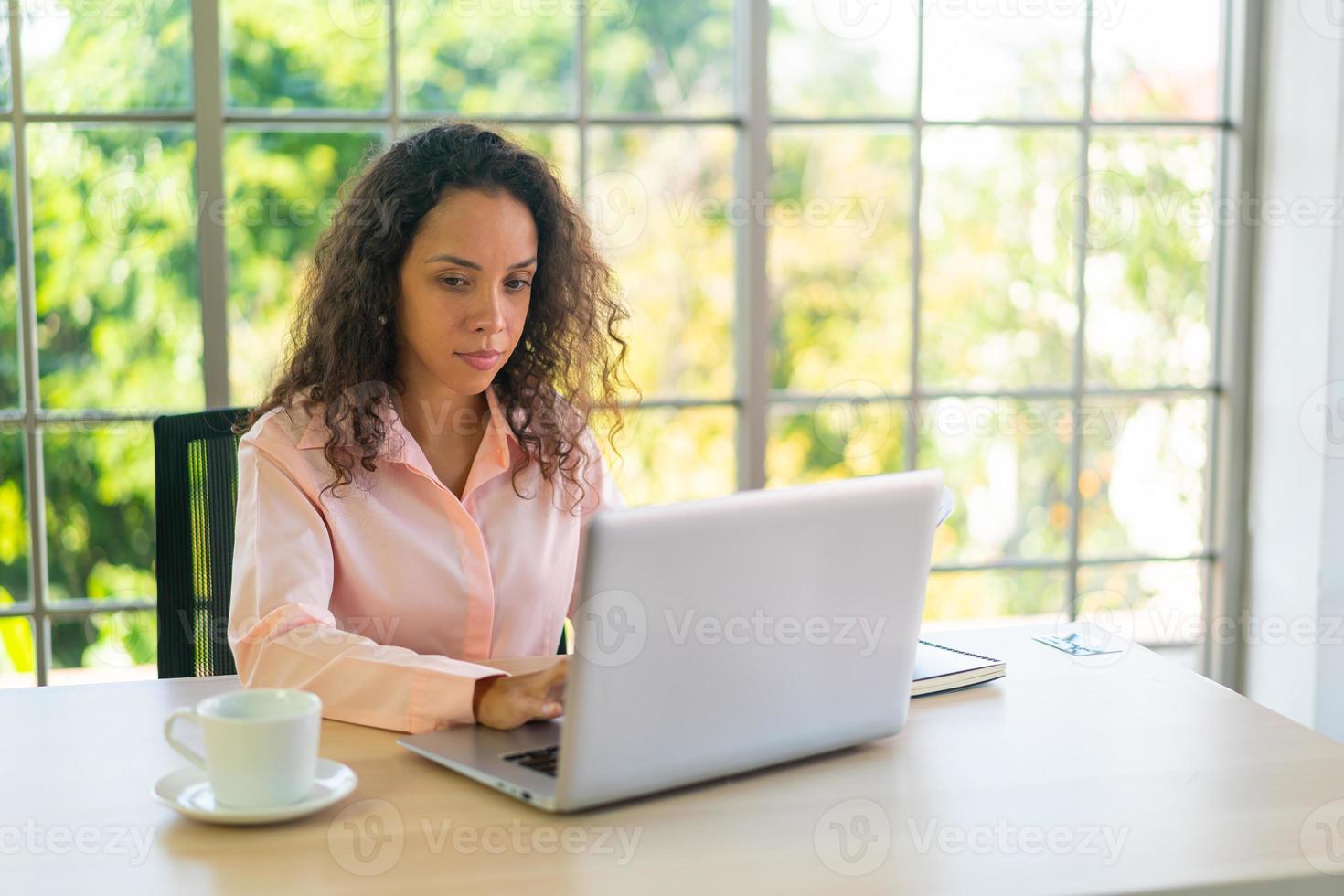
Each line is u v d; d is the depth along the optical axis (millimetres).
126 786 1097
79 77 2314
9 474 2385
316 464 1481
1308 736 1231
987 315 2674
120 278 2369
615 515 966
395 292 1520
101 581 2439
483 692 1229
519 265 1508
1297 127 2521
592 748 1007
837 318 2631
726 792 1089
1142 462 2762
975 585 2762
